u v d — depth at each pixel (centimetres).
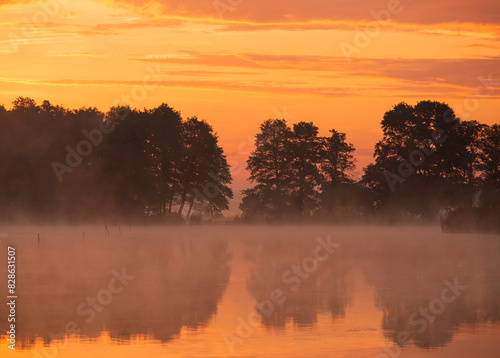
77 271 4047
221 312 2619
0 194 11762
